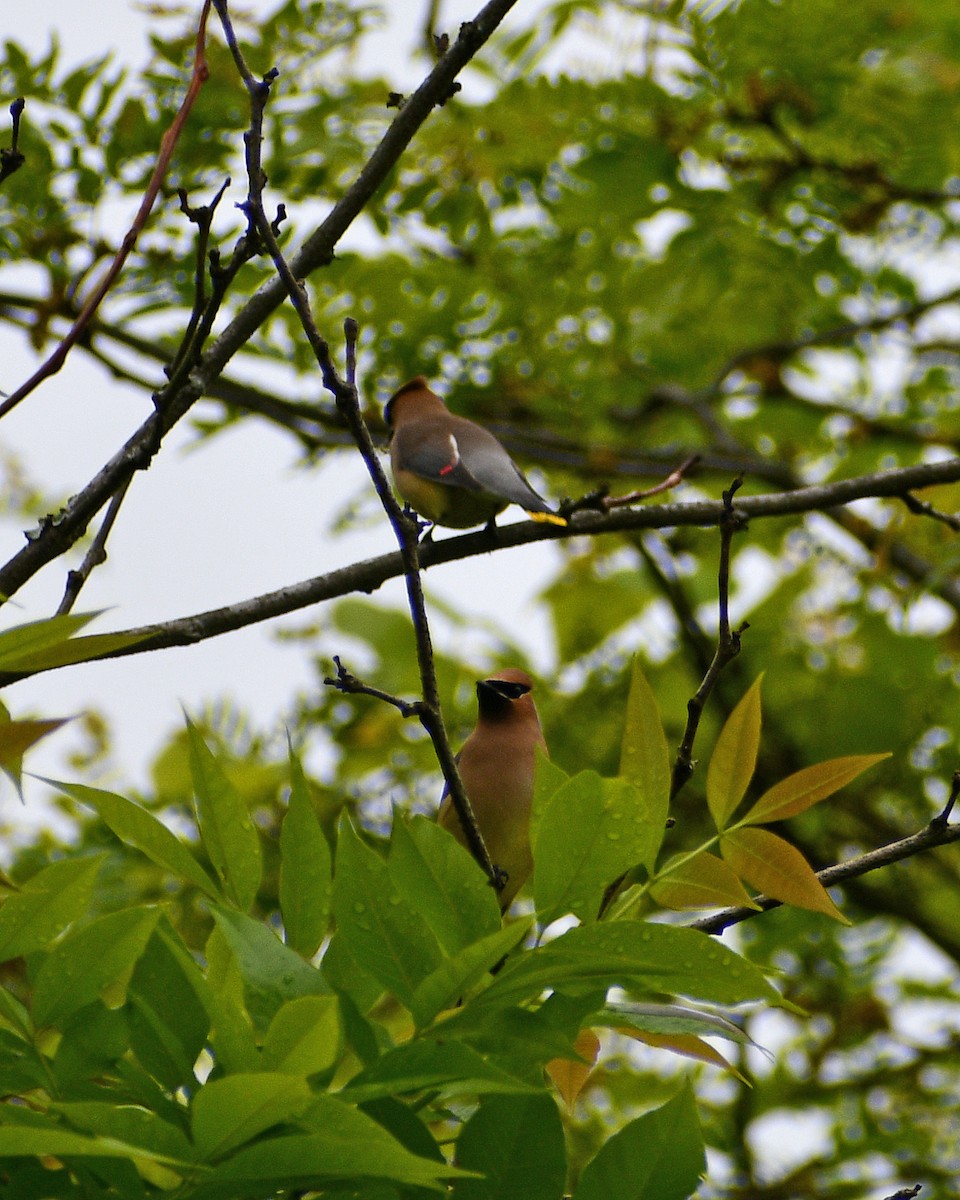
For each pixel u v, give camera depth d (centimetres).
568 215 1396
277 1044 359
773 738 1642
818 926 1506
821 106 1302
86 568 646
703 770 1644
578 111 1276
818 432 1784
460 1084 404
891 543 1369
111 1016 398
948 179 1404
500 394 1477
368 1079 384
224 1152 352
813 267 1425
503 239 1437
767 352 1581
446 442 1141
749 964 399
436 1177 367
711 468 1603
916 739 1630
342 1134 357
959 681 1634
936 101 1296
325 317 1354
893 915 1609
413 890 417
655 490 959
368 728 1489
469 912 418
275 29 1030
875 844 1633
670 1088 1429
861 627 1675
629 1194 394
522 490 1066
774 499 1000
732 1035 464
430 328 1382
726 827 486
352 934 412
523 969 402
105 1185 383
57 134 985
